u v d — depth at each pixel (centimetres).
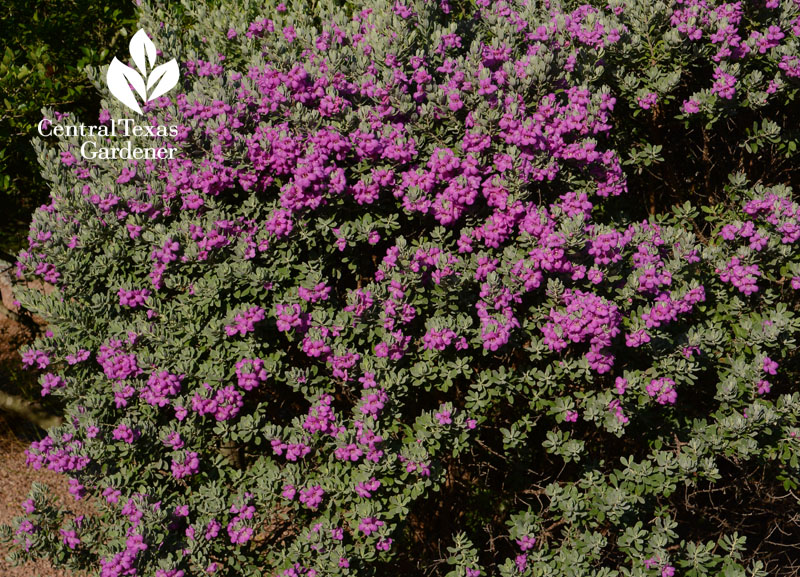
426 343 369
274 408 424
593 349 364
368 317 375
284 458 430
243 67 500
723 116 443
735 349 407
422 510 467
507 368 405
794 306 448
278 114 403
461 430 372
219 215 386
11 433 763
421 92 411
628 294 373
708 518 484
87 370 407
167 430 376
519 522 401
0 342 852
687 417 432
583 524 397
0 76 607
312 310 392
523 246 377
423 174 383
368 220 386
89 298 416
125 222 407
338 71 409
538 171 385
